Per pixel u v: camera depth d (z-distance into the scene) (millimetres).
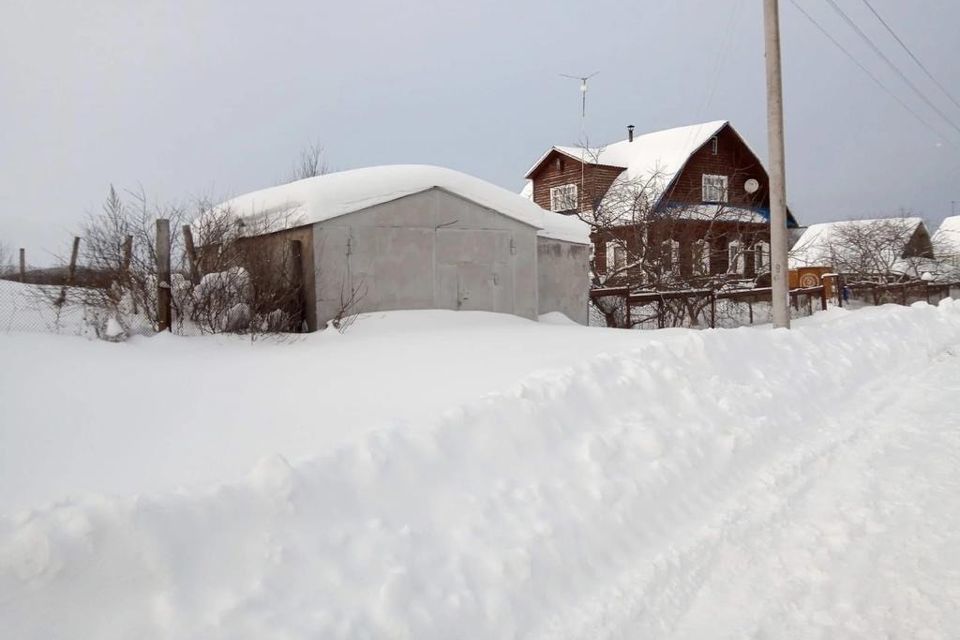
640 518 4719
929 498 5160
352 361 8078
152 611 2893
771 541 4570
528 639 3486
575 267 16672
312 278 11625
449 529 3957
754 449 6168
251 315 10305
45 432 5094
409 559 3604
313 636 2994
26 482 4125
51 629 2734
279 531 3441
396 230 12422
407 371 7387
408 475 4137
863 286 29531
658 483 5102
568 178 31203
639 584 4020
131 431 5168
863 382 9438
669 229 20812
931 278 35875
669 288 19953
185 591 3004
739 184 31344
